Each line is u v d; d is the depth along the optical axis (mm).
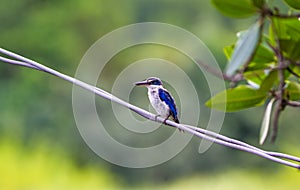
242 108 5121
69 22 29625
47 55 28969
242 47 4117
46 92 26297
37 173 16391
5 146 16922
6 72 26391
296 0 4438
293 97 5094
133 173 22625
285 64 4680
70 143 24453
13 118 25234
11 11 29203
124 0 29531
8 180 15828
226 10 4348
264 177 21703
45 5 29750
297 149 21359
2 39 28938
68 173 17984
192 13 27844
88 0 29875
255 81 5219
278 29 4656
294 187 19047
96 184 18766
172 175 21984
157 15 28453
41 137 24266
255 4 4254
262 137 4910
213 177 21812
